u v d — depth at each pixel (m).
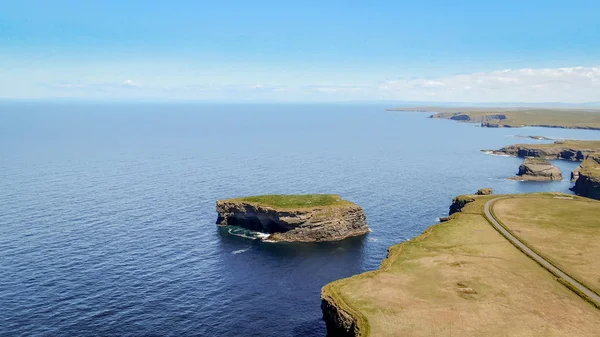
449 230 124.44
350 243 137.12
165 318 90.31
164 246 127.06
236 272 114.06
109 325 86.44
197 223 148.38
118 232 134.50
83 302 93.94
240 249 130.50
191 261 118.88
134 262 114.75
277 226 143.12
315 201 150.00
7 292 95.75
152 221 146.75
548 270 96.38
